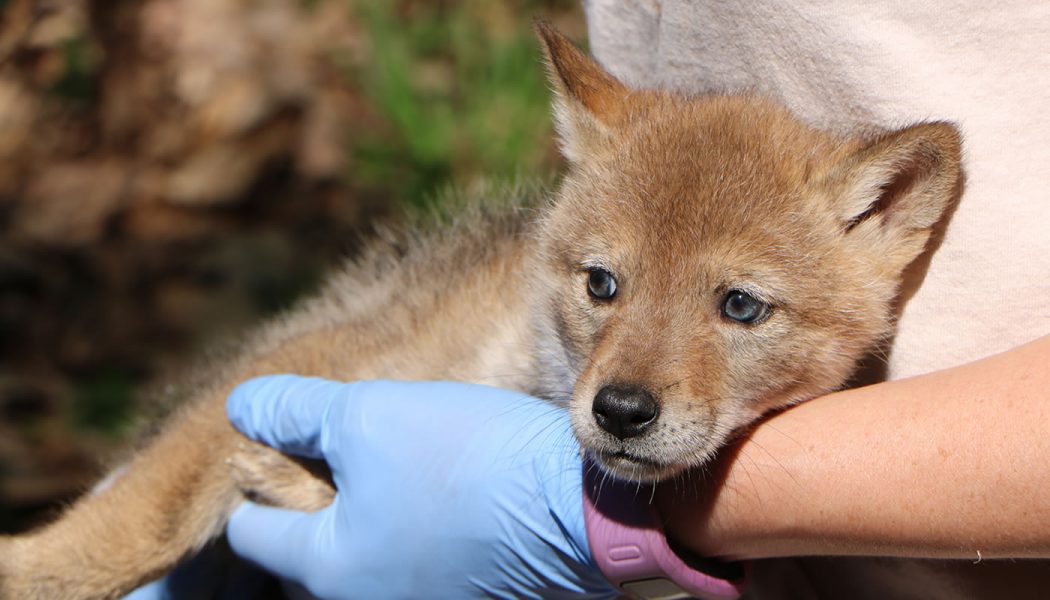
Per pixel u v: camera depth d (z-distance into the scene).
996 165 3.75
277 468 5.42
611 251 4.54
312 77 12.13
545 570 4.44
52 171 11.37
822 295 4.36
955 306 3.99
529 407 4.69
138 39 11.89
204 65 11.96
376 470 4.74
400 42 11.81
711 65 4.79
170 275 10.84
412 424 4.74
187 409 6.09
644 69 5.33
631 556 4.02
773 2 4.34
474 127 11.30
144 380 9.79
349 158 11.70
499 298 5.68
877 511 3.41
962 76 3.83
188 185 11.47
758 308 4.34
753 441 3.85
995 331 3.78
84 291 10.58
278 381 5.40
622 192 4.64
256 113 11.87
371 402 4.87
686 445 4.11
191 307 10.48
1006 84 3.73
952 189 3.95
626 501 4.11
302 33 12.35
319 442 5.11
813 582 4.64
